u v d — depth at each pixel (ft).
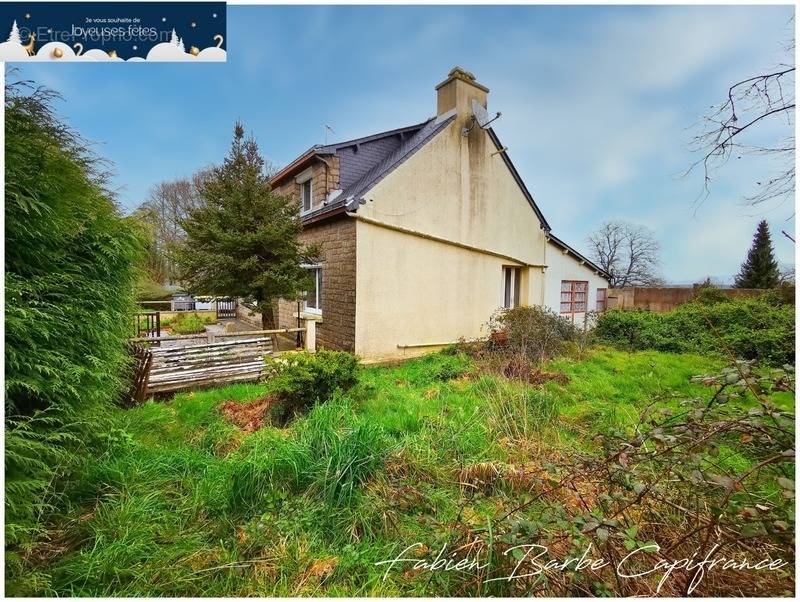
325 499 7.81
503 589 5.65
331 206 24.40
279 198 26.73
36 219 7.14
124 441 9.50
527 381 17.42
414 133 32.60
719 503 5.32
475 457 9.75
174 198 78.69
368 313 22.99
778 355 21.93
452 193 27.09
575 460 7.66
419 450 9.68
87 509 7.50
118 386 11.98
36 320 7.32
